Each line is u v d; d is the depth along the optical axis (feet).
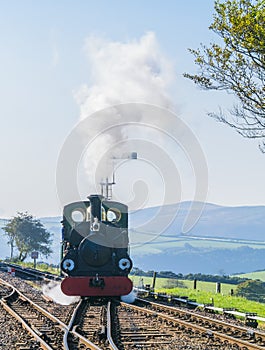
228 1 58.65
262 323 60.49
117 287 70.54
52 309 64.44
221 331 51.01
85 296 70.13
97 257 71.00
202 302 79.20
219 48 60.08
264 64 58.65
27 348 39.78
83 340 42.16
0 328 49.34
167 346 42.47
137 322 54.54
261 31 56.24
